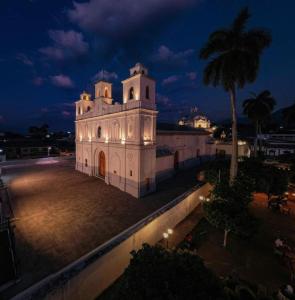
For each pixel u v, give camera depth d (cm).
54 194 2225
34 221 1581
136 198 2147
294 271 1105
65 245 1260
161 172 2862
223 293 609
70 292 849
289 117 3934
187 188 2484
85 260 951
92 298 949
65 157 4722
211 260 1209
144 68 2180
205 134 4309
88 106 3388
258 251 1306
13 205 1888
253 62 1662
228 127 8075
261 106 3494
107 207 1884
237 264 1176
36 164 4134
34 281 956
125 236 1170
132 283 588
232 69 1664
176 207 1650
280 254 1220
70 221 1588
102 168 2930
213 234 1513
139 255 694
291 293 853
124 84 2331
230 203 1352
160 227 1448
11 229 1150
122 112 2323
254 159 2675
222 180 1772
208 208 1345
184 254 698
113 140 2544
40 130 8650
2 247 1002
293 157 3625
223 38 1755
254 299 754
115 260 1067
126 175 2339
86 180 2828
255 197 2294
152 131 2311
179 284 569
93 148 3011
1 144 5194
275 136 5969
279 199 2020
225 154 4806
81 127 3372
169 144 3297
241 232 1201
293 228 1599
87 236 1369
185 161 3741
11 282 924
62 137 9075
